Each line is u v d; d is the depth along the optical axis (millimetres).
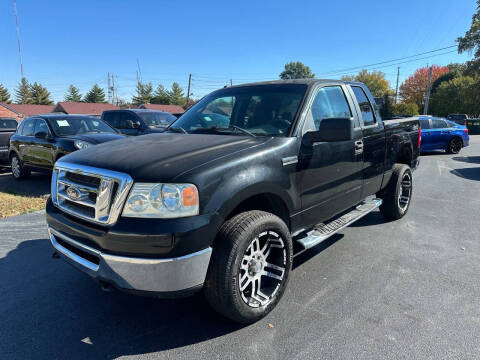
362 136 4133
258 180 2682
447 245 4484
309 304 3094
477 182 8711
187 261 2318
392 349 2500
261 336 2664
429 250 4316
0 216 5816
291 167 3027
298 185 3135
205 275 2445
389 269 3791
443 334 2668
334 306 3061
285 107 3381
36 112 57812
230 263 2486
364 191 4375
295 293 3287
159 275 2285
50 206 2990
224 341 2617
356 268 3814
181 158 2555
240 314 2643
